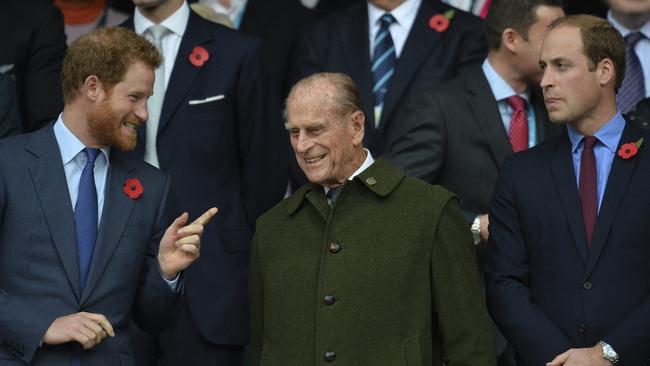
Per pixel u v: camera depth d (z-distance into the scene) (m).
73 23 28.56
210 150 22.89
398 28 25.84
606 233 19.77
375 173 19.33
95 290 18.58
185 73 23.02
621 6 25.80
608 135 20.23
